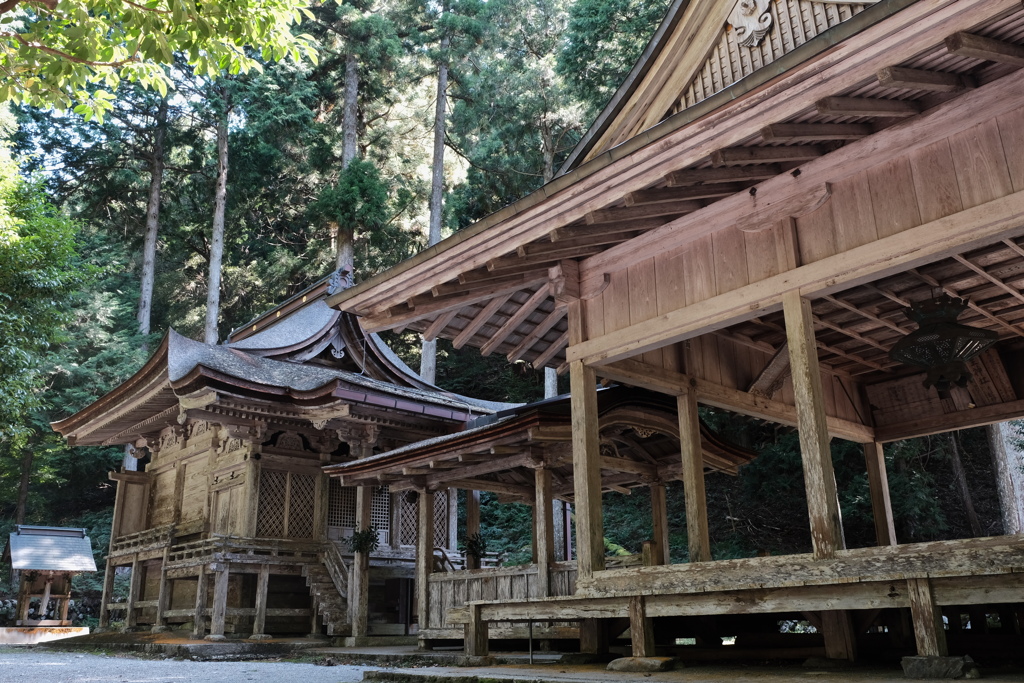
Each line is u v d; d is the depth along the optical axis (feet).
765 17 23.31
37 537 71.82
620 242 25.26
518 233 23.09
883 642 23.67
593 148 28.12
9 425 58.59
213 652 40.32
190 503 59.00
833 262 19.48
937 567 15.23
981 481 63.31
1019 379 30.55
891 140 18.97
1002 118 17.12
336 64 116.88
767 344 31.17
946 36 15.01
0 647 55.72
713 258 22.53
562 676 17.54
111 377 100.17
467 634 25.38
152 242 114.32
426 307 26.89
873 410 34.76
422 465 34.63
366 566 43.21
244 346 58.34
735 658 23.67
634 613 20.83
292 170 119.03
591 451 24.35
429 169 115.34
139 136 121.90
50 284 57.26
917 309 22.80
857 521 61.05
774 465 66.33
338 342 62.54
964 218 17.28
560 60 78.02
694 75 25.44
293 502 52.29
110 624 64.85
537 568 29.60
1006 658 20.80
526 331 31.48
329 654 37.70
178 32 21.38
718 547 64.75
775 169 21.18
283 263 115.55
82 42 20.72
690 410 26.78
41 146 117.29
